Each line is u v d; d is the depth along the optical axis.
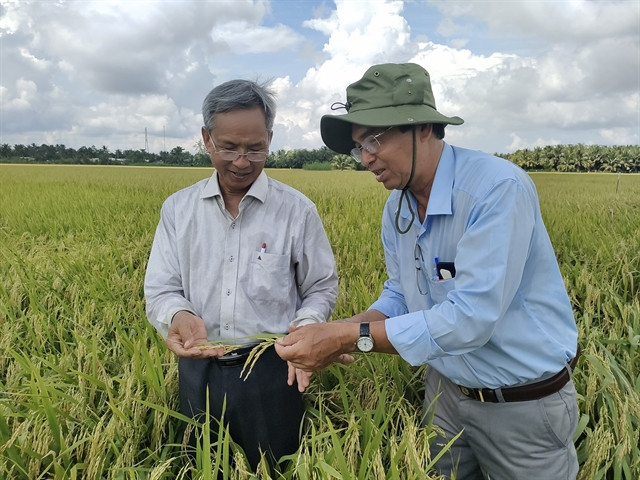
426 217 1.90
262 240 2.24
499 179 1.67
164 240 2.37
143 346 2.62
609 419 2.60
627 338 3.52
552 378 1.94
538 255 1.83
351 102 1.85
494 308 1.67
